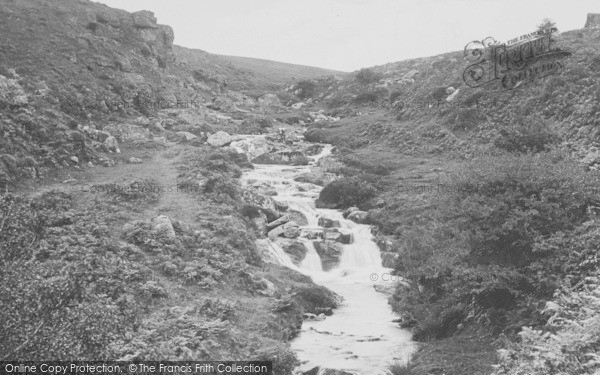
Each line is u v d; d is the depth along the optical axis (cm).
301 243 3606
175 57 8800
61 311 1263
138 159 4375
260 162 5484
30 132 3797
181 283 2403
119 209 3059
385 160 5241
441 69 6919
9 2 6444
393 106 7106
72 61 5822
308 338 2311
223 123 6725
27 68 5191
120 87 5922
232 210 3506
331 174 4938
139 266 2367
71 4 7281
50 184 3381
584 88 4675
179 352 1698
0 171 3105
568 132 4253
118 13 7869
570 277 1939
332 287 3123
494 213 2161
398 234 3662
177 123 5984
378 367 1977
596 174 2508
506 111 5166
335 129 6725
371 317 2619
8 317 1189
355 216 4062
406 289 2653
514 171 2277
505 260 2166
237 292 2520
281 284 2842
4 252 1364
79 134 4106
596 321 1573
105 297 1923
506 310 2050
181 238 2795
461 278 2139
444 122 5644
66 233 2503
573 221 2169
